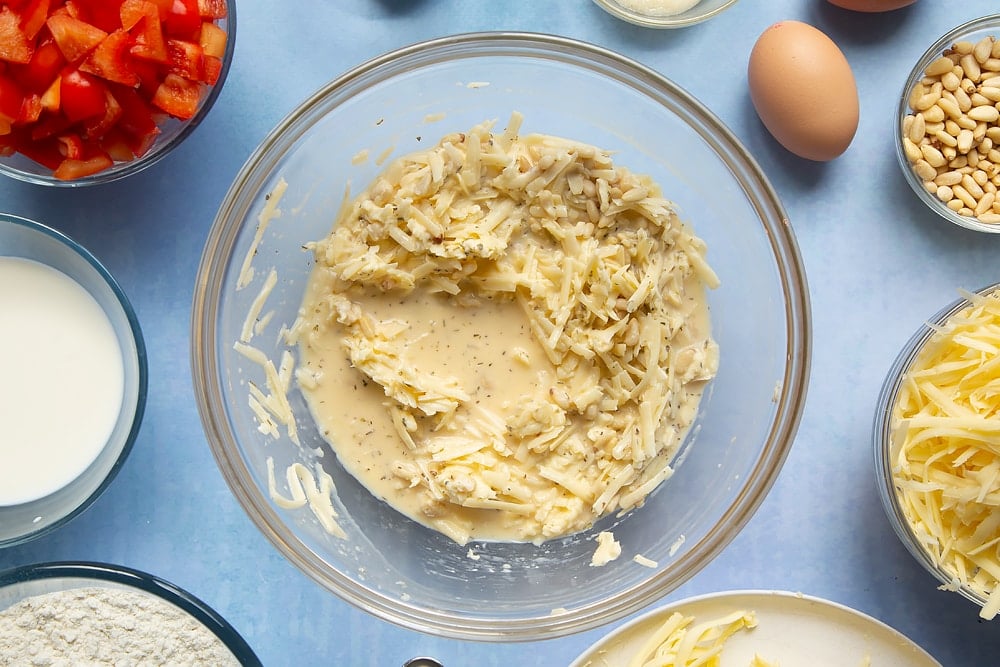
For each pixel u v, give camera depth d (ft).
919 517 1.73
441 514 1.75
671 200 1.81
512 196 1.74
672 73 1.86
